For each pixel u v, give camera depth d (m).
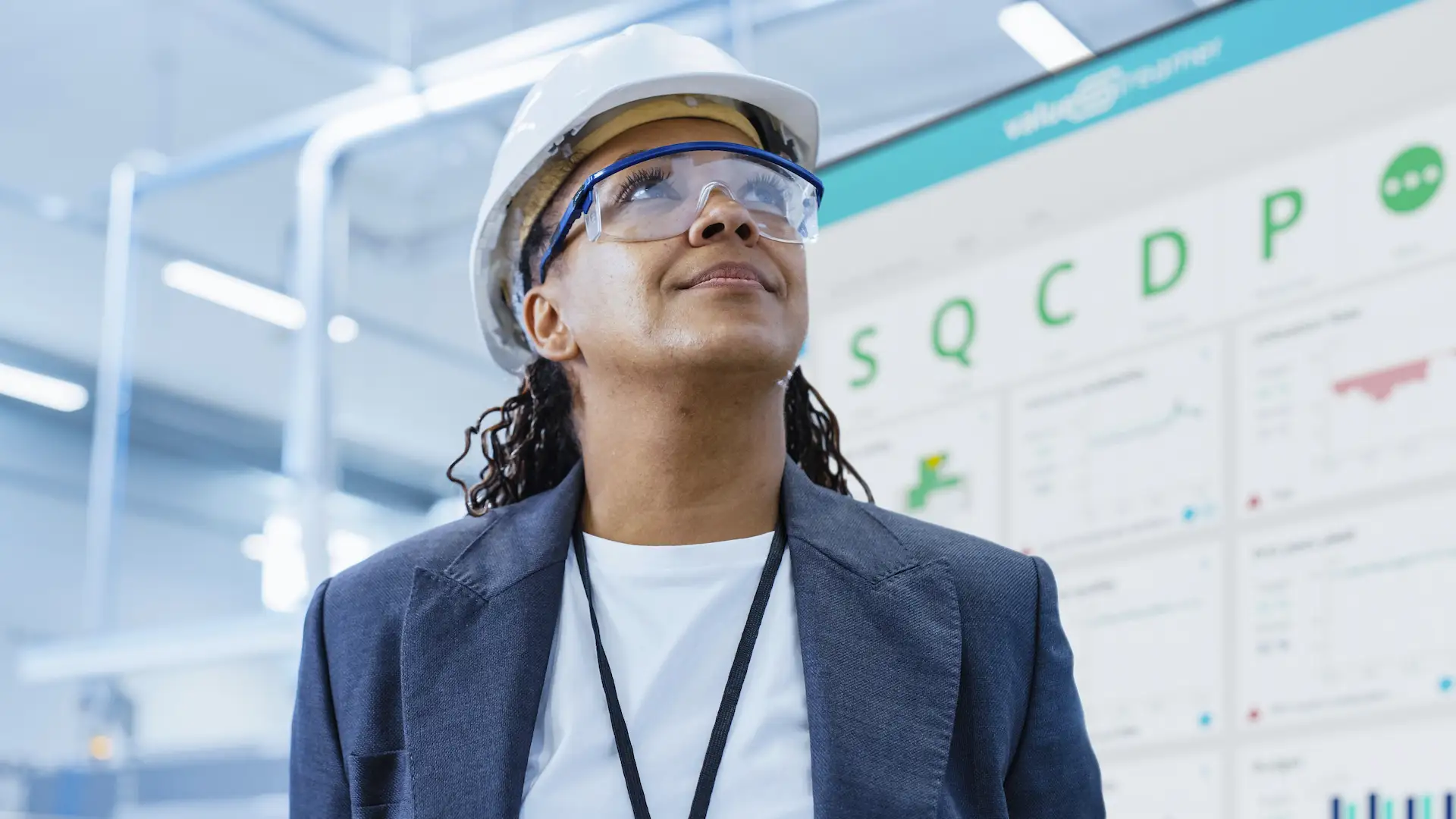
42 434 7.89
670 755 1.13
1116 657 2.03
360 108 4.15
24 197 6.02
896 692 1.12
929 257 2.40
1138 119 2.19
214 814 4.59
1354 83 1.96
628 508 1.24
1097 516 2.10
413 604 1.19
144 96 5.36
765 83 1.31
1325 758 1.81
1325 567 1.86
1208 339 2.04
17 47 5.15
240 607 8.48
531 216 1.34
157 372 7.45
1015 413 2.23
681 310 1.18
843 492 1.46
